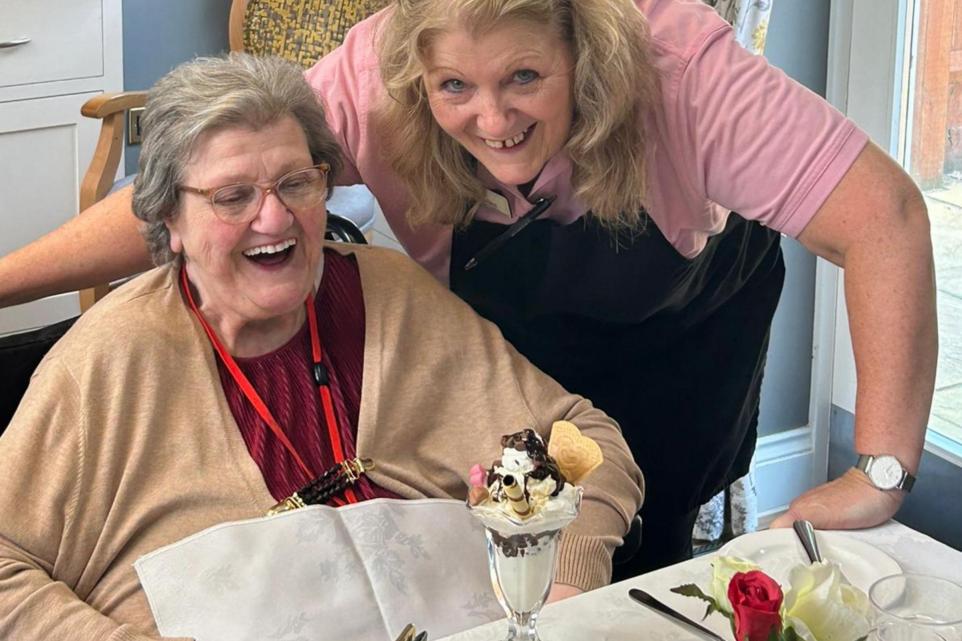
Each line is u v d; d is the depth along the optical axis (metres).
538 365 2.01
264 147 1.54
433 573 1.54
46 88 3.20
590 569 1.54
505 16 1.50
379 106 1.74
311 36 3.26
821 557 1.42
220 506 1.55
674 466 2.11
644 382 2.04
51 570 1.51
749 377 2.10
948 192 2.78
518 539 1.16
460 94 1.59
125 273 1.83
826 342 3.12
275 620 1.46
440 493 1.68
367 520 1.53
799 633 1.08
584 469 1.17
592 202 1.72
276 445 1.59
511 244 1.86
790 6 2.86
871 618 1.12
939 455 2.86
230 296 1.58
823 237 1.65
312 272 1.62
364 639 1.48
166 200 1.56
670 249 1.84
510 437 1.16
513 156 1.64
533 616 1.22
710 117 1.65
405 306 1.73
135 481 1.54
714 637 1.28
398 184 1.83
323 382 1.64
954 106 2.71
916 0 2.74
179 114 1.53
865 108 2.89
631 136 1.67
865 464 1.57
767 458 3.17
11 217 3.25
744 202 1.69
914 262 1.60
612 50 1.56
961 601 1.17
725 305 2.04
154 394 1.56
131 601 1.51
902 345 1.59
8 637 1.43
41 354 1.67
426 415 1.71
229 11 3.65
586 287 1.89
